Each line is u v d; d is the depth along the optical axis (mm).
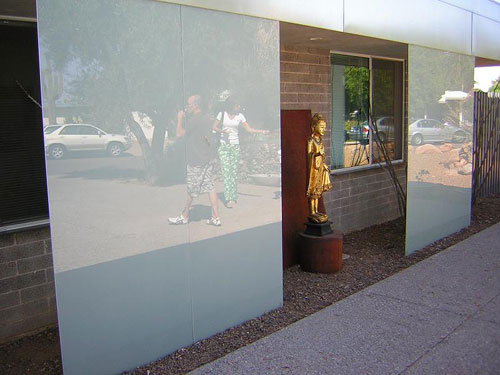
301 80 6945
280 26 4992
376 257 6699
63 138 3266
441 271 5945
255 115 4500
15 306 4469
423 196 6941
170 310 3941
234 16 4238
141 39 3617
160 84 3752
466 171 8180
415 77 6559
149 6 3650
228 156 4297
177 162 3904
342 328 4402
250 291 4602
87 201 3400
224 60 4191
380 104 8812
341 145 8008
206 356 3943
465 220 8242
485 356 3873
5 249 4387
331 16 5184
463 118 7973
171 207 3881
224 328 4391
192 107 3984
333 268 6016
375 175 8617
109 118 3479
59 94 3232
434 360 3818
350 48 7207
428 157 7004
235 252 4418
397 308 4836
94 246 3451
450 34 7344
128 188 3605
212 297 4254
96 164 3428
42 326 4648
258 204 4602
